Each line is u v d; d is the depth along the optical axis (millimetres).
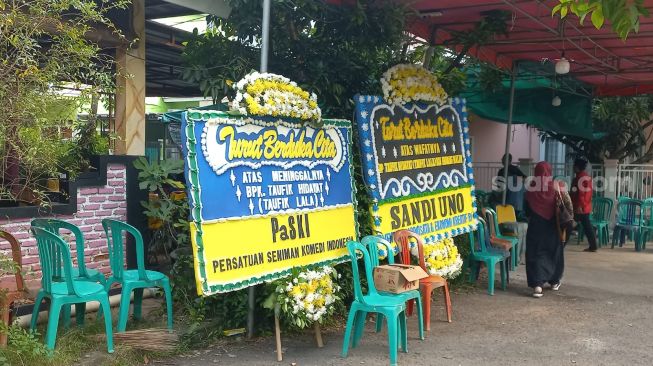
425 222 6660
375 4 6535
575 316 6418
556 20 7496
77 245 4910
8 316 4426
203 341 5184
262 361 4824
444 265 6676
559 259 7434
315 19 6445
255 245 4812
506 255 7660
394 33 6652
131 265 6238
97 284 4770
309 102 5332
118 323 4930
